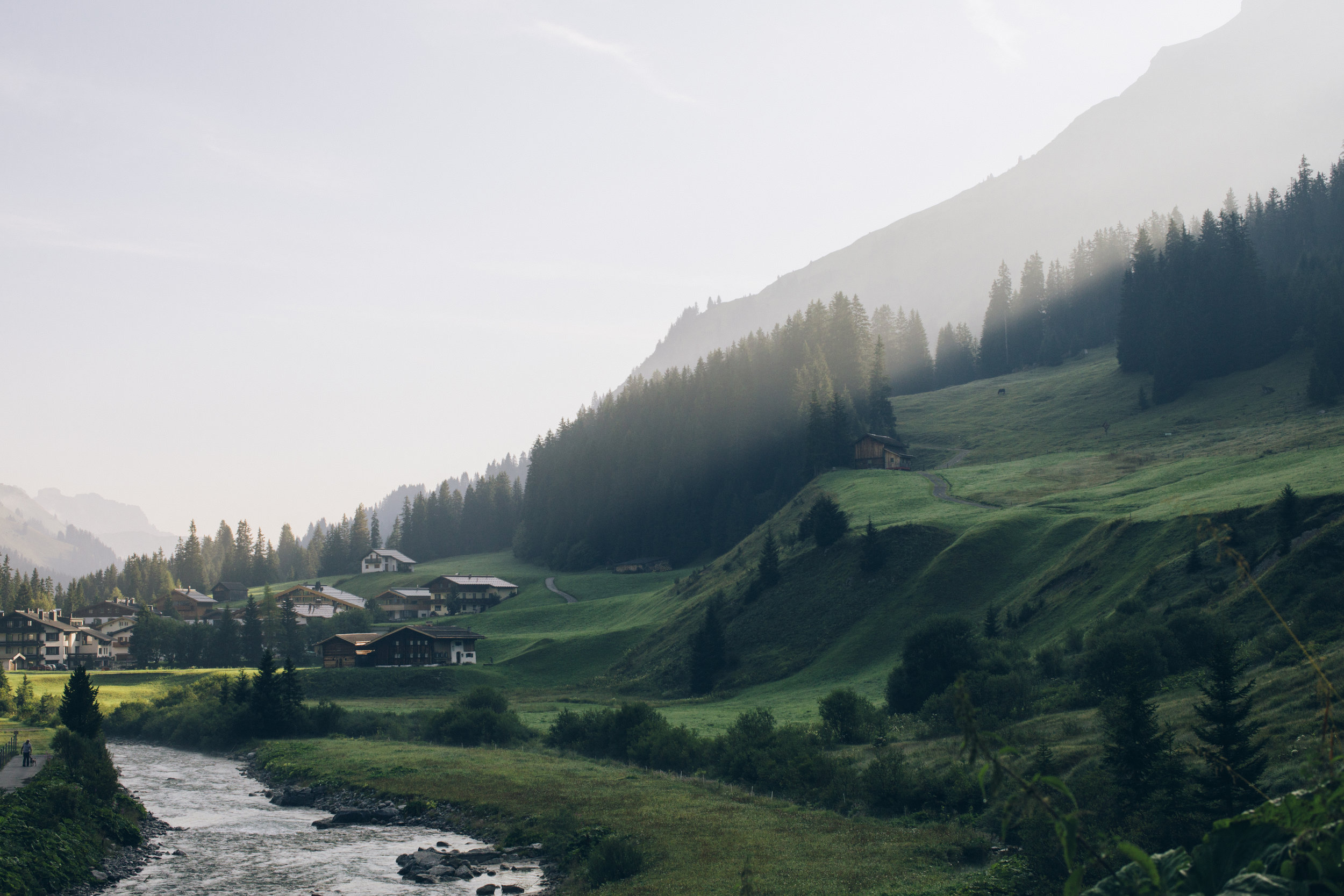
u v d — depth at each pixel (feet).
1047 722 174.70
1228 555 21.34
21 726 313.53
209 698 349.20
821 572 405.80
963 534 385.50
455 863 137.80
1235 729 93.71
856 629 353.10
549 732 273.13
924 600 348.59
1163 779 98.68
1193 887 16.99
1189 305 627.46
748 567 472.85
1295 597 199.72
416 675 425.28
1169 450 474.08
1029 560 349.00
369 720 312.50
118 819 156.35
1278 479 307.78
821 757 180.75
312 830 166.71
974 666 238.48
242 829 168.14
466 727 273.33
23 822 132.98
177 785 223.92
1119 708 105.50
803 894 103.09
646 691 379.96
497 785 190.49
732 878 112.47
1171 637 193.36
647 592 615.16
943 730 205.57
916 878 106.52
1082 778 106.52
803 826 142.72
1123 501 378.73
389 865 139.95
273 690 304.09
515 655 476.13
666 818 152.87
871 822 143.02
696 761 206.08
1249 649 180.14
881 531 408.26
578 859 135.85
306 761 239.91
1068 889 16.44
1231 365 611.88
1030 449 590.96
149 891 126.00
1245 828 17.43
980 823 133.59
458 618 614.34
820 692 311.47
